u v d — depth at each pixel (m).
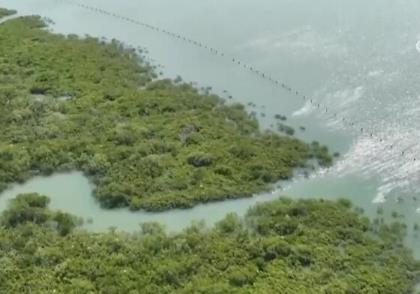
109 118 64.62
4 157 60.22
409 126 60.41
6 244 49.78
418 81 66.00
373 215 51.50
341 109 63.94
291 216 50.97
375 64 69.50
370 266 46.00
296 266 46.19
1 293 45.38
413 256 47.28
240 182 55.50
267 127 62.72
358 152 58.16
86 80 71.69
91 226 52.84
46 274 46.75
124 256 47.75
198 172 56.56
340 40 74.31
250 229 50.19
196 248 48.03
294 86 68.25
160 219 52.97
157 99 66.94
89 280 46.09
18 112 65.94
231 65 73.25
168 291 44.59
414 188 53.72
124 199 54.78
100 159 58.88
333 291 43.47
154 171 57.22
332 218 50.56
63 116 65.94
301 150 58.56
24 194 55.81
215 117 63.97
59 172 59.03
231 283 44.88
